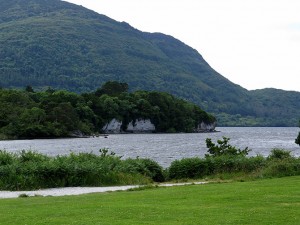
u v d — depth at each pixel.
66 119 166.88
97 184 34.16
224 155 41.09
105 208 19.47
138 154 80.56
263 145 111.69
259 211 17.75
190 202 20.69
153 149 95.50
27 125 155.62
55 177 33.34
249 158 39.06
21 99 176.88
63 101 183.88
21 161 36.28
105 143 123.25
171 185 31.70
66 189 31.69
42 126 156.62
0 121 157.62
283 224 15.41
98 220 16.67
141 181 35.62
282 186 25.62
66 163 34.53
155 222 16.11
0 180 32.12
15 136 151.75
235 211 17.89
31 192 30.22
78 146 109.12
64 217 17.47
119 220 16.59
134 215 17.53
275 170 33.72
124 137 170.38
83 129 174.50
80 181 33.88
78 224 16.00
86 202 21.97
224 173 37.38
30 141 137.00
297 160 35.16
